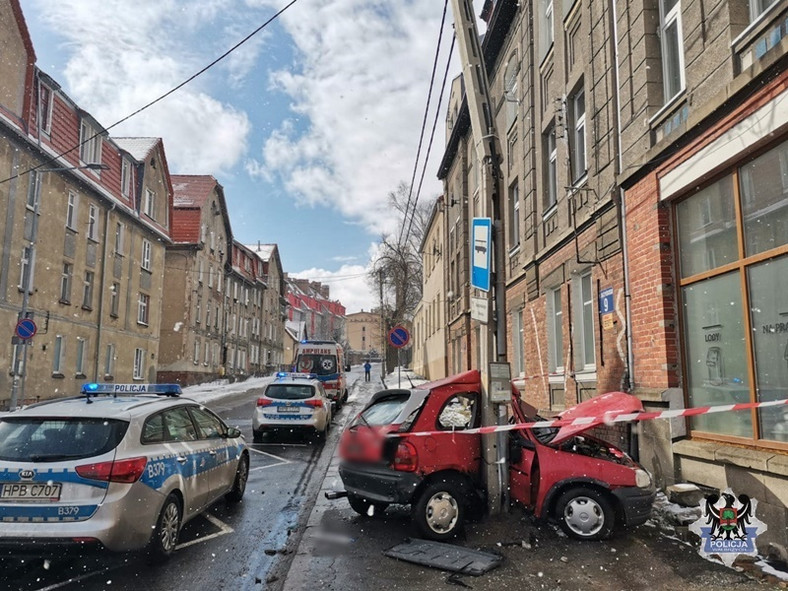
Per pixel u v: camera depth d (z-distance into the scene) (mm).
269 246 63906
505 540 5520
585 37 9578
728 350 5992
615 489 5523
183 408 6426
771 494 5055
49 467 4715
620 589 4375
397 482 5715
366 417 6703
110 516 4680
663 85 7430
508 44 15461
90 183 23797
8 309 19047
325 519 6469
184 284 37250
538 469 5848
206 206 40312
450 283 27109
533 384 12586
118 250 27453
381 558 5109
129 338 28297
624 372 7848
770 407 5344
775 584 4422
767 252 5355
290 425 13062
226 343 45312
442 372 29562
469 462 6004
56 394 21812
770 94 5098
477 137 6902
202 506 6223
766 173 5422
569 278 10250
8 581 4691
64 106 21969
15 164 19250
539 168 12422
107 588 4555
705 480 6074
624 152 8047
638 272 7547
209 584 4656
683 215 6867
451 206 26750
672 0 7301
